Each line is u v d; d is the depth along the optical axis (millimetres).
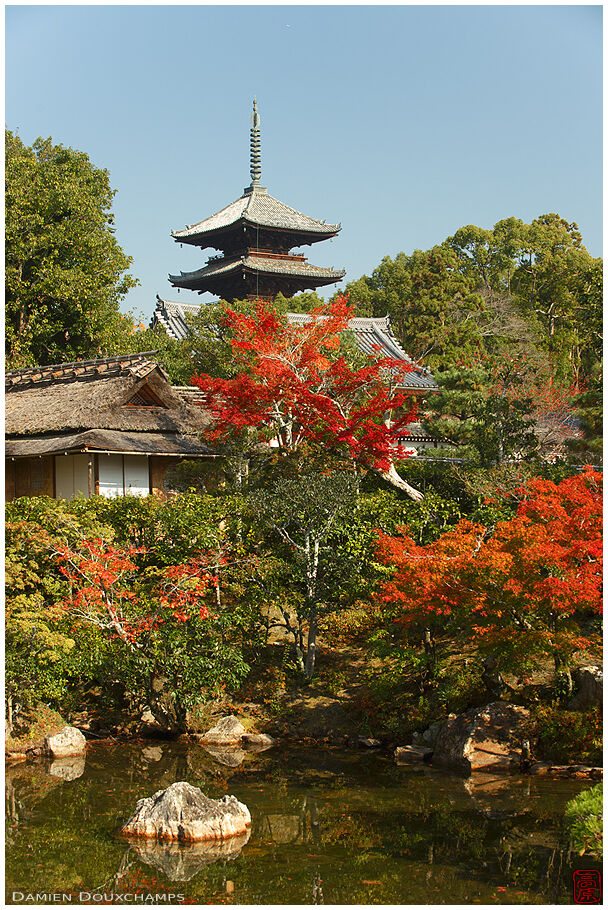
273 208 53656
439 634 17984
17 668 15320
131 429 25156
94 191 42469
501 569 13812
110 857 10961
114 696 17312
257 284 52656
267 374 21188
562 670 14516
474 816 12203
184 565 17609
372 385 21594
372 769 14461
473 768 13945
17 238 36406
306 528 18328
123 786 13758
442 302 61375
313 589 17969
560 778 13430
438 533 19062
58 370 29375
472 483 20859
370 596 18688
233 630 18266
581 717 13875
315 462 20922
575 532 14273
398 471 23234
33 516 17812
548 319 66375
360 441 20469
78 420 24500
